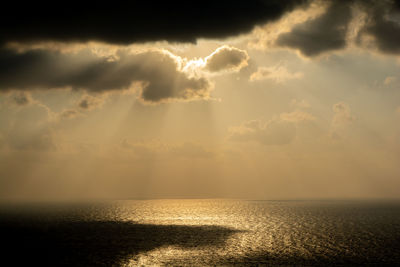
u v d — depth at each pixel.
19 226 112.62
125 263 59.22
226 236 89.88
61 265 57.97
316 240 83.56
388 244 77.62
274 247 73.81
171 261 60.59
